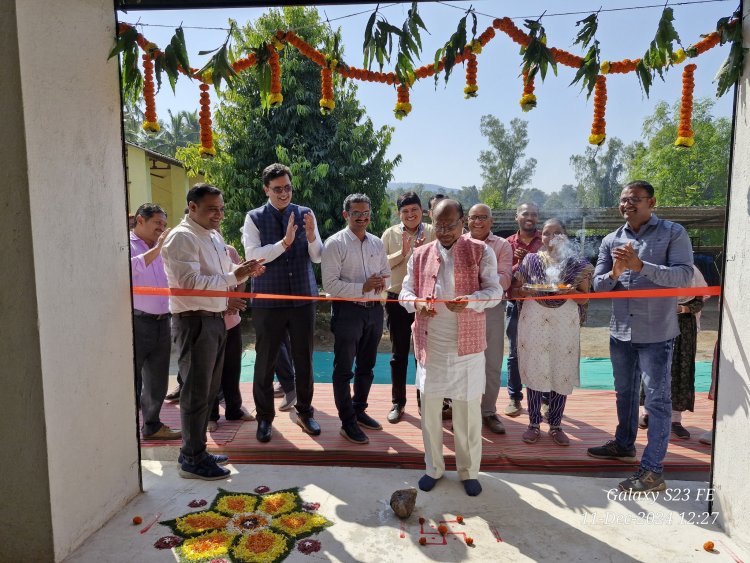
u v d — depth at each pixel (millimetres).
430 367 3055
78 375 2512
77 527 2508
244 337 9797
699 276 3631
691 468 3283
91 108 2617
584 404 4520
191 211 3234
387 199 9852
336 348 3670
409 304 3092
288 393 4320
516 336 4160
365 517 2795
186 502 2961
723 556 2451
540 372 3559
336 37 3162
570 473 3365
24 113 2148
